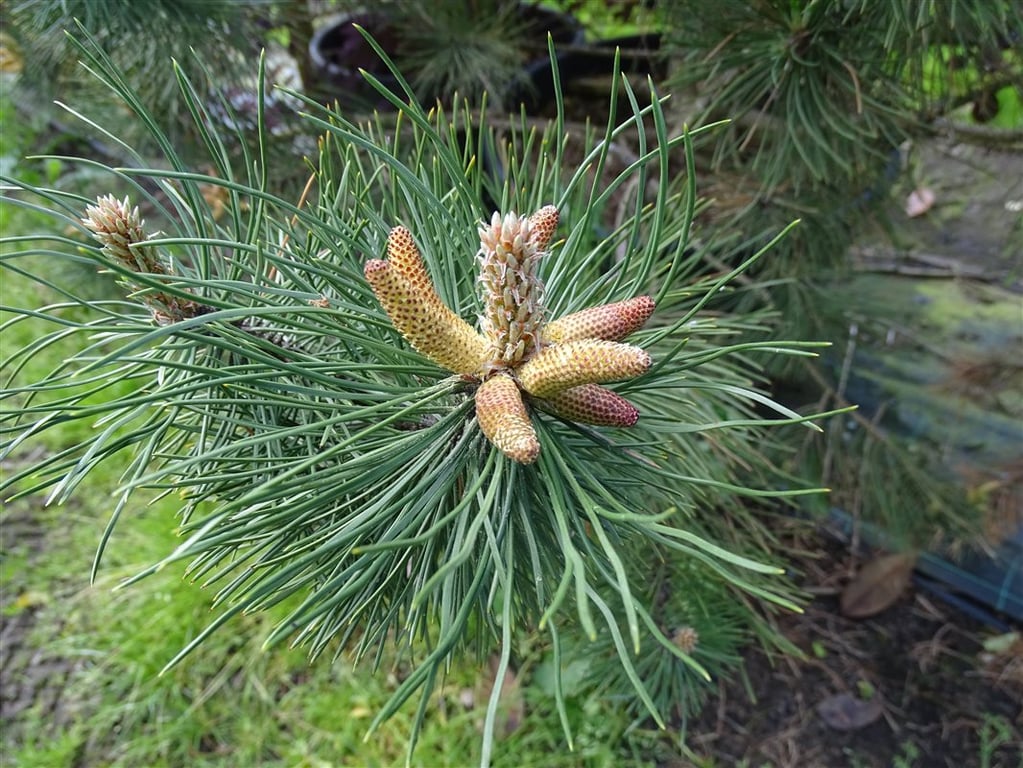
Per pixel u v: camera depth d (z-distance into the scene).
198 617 0.59
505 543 0.16
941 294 0.67
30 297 0.80
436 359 0.18
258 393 0.18
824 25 0.36
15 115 0.76
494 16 0.62
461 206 0.23
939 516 0.57
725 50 0.39
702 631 0.43
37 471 0.18
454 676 0.56
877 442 0.57
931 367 0.61
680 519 0.32
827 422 0.58
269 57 0.59
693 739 0.54
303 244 0.26
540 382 0.17
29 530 0.67
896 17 0.32
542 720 0.54
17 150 0.78
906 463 0.56
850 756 0.54
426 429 0.19
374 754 0.52
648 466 0.19
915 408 0.60
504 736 0.53
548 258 0.24
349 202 0.34
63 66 0.50
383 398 0.19
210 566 0.20
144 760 0.53
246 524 0.17
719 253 0.50
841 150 0.42
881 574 0.63
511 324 0.17
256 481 0.20
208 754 0.53
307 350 0.24
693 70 0.42
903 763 0.53
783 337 0.54
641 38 0.62
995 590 0.62
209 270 0.22
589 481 0.17
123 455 0.69
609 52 0.63
